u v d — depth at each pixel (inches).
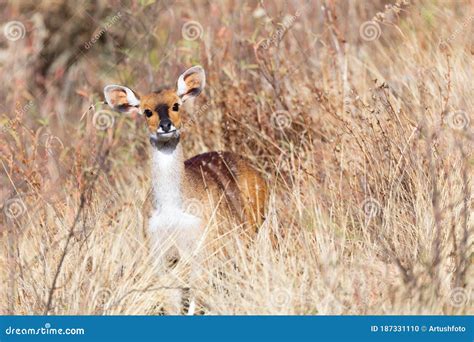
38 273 431.8
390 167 467.5
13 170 504.7
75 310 404.5
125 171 560.1
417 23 614.2
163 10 661.9
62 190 506.0
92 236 442.6
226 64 587.2
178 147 435.2
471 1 608.4
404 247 435.8
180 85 449.7
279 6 645.3
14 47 711.7
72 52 733.3
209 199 442.9
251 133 547.2
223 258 437.7
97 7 733.9
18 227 472.4
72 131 627.8
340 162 484.7
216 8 625.3
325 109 513.0
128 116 583.8
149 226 439.8
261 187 486.9
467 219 427.2
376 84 546.3
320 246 429.1
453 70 528.1
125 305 409.1
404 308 384.5
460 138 468.4
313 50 593.9
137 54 650.8
